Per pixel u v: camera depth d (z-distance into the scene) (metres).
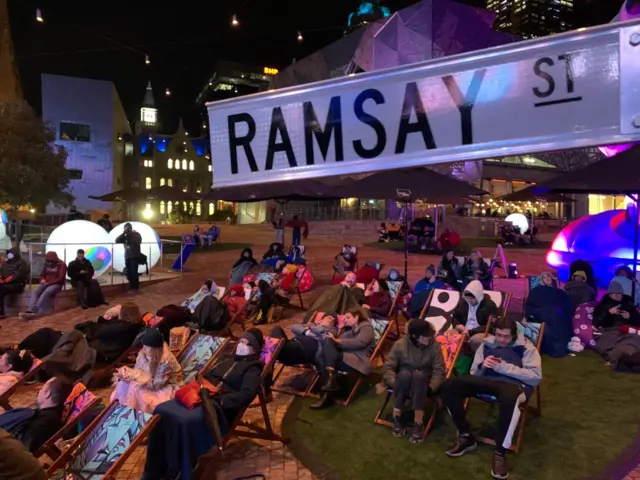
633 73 1.21
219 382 4.39
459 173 27.56
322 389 5.27
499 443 3.93
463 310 6.54
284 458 4.34
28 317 9.91
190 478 3.68
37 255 12.59
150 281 13.89
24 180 27.59
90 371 5.80
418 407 4.54
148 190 18.88
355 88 1.53
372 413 5.17
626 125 1.22
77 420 3.84
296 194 10.16
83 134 50.16
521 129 1.34
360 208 37.09
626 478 3.83
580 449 4.28
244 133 1.71
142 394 4.69
